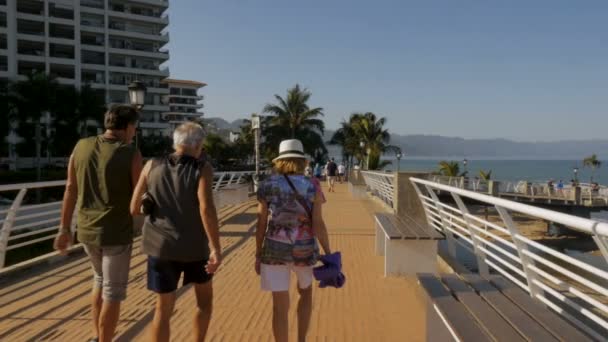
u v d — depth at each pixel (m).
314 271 3.77
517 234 4.35
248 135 75.38
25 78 68.62
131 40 79.31
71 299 5.46
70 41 72.62
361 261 7.69
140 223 9.59
